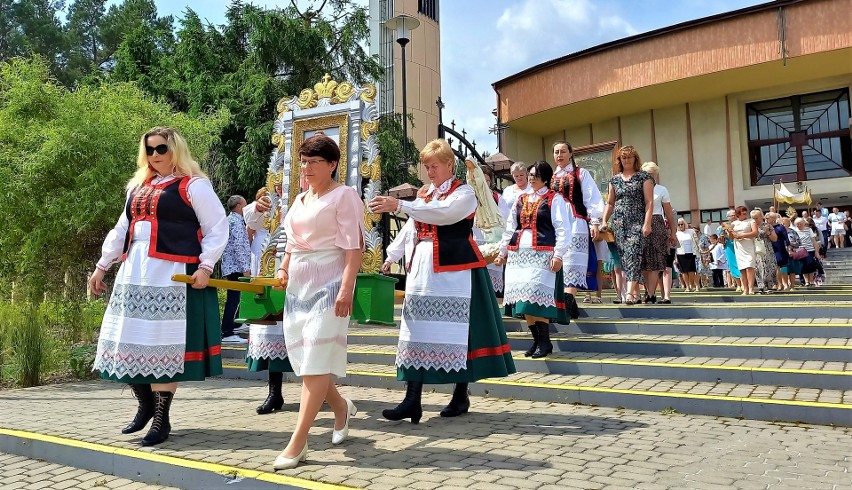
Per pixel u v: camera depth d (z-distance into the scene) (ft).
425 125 112.68
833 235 75.82
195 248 12.75
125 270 12.41
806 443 11.62
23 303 26.63
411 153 63.93
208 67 58.95
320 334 10.61
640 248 24.25
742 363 16.47
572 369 17.61
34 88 27.55
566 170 21.43
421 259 13.84
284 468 10.21
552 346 19.24
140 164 13.25
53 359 23.18
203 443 12.24
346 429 12.07
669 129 88.79
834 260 67.62
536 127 96.37
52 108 27.94
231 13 61.41
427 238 13.94
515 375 17.70
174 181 12.84
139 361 11.94
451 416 14.28
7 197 25.59
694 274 39.60
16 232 26.40
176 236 12.55
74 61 95.40
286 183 20.30
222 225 13.01
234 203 27.04
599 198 21.07
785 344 17.26
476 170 24.61
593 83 84.28
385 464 10.48
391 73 109.09
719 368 15.78
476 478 9.64
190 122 32.48
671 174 88.33
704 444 11.60
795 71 76.95
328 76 20.72
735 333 19.54
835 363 15.96
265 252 20.15
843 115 81.61
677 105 88.48
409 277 13.98
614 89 82.58
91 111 27.53
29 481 11.44
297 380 20.62
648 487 9.20
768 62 73.77
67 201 26.07
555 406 15.31
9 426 14.20
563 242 17.74
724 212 84.94
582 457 10.79
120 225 13.12
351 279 10.77
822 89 81.05
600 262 28.35
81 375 23.24
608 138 93.66
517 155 96.84
